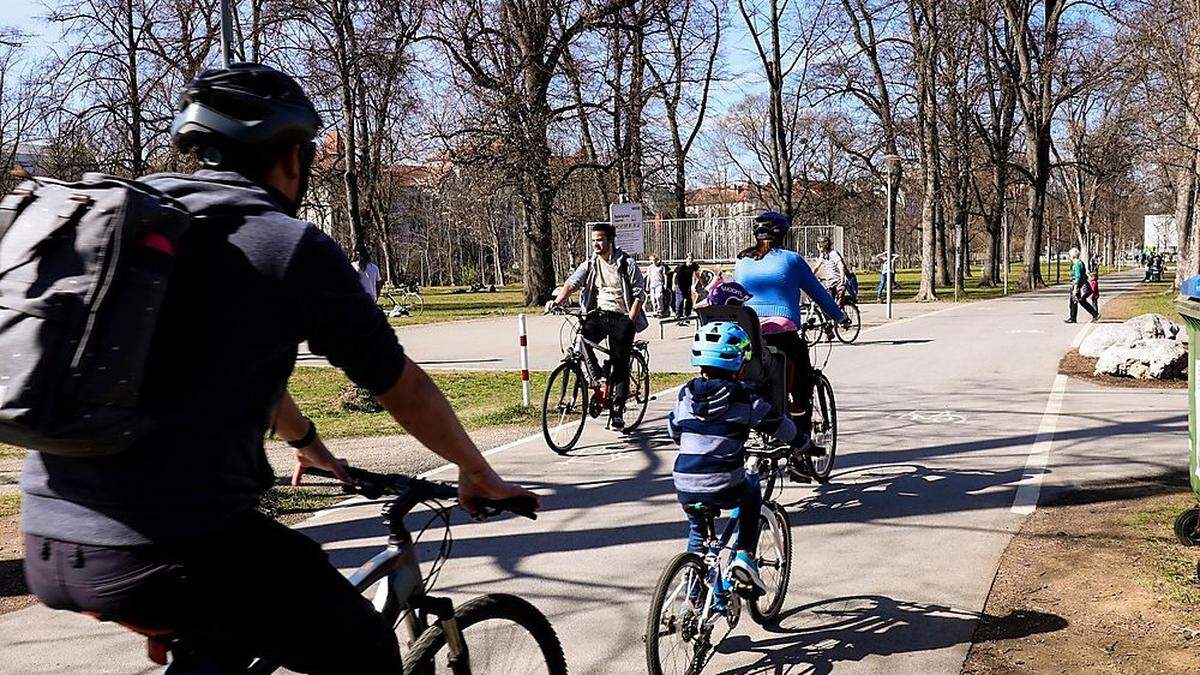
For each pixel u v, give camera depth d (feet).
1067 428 31.14
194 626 6.59
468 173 109.60
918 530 20.26
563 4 110.42
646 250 123.03
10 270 5.77
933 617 15.52
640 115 116.88
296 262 6.53
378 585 8.54
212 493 6.34
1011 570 17.63
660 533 20.39
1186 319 18.20
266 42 83.51
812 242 123.03
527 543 19.81
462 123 107.86
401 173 161.79
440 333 84.12
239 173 7.11
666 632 12.69
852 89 135.33
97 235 5.74
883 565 18.08
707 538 13.79
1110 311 90.48
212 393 6.30
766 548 15.14
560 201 136.77
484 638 9.12
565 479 25.67
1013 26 142.00
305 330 6.64
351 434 33.63
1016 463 26.30
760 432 14.16
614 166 119.75
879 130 141.49
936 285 165.27
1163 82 92.53
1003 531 20.04
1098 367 43.42
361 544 19.76
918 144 127.75
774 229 22.16
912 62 122.52
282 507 22.54
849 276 98.12
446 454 7.43
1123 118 112.47
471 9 107.96
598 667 13.85
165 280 5.91
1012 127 157.17
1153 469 25.13
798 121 176.55
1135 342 43.60
